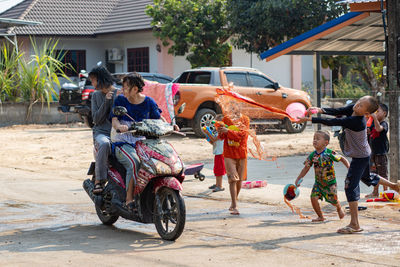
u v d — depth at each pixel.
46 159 14.78
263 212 8.23
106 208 7.35
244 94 18.36
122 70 30.59
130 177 6.76
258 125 19.34
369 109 6.77
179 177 6.73
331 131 20.17
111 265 5.57
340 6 24.53
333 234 6.77
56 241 6.64
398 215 7.79
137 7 31.00
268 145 16.16
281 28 24.56
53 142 18.30
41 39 30.06
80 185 10.89
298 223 7.45
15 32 29.17
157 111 7.10
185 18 25.30
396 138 9.09
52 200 9.42
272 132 20.17
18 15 31.17
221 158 9.90
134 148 6.86
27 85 25.28
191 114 17.91
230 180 8.16
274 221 7.59
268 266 5.45
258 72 19.14
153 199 6.81
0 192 10.17
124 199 7.03
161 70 28.09
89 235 6.98
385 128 8.73
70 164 13.91
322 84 32.41
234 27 25.20
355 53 19.59
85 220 7.91
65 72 30.66
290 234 6.80
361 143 6.87
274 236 6.70
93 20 31.14
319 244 6.29
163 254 5.98
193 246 6.30
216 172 9.91
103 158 7.11
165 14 25.91
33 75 25.31
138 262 5.66
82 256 5.93
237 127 8.18
